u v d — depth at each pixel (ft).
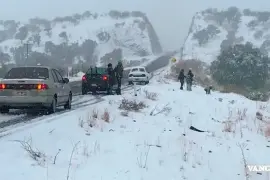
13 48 516.32
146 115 47.09
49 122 34.88
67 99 49.42
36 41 565.94
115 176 24.25
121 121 40.83
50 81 42.86
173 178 26.50
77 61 515.50
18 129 32.42
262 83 165.89
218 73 168.96
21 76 42.68
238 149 36.45
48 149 26.43
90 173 23.84
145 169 26.61
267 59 170.30
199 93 84.48
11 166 22.06
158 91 76.38
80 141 29.94
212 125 45.93
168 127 41.37
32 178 21.09
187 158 31.07
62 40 583.58
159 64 332.19
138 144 32.30
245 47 173.27
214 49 523.29
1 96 40.88
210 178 28.25
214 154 33.88
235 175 29.81
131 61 421.59
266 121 52.08
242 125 47.52
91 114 39.93
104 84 72.02
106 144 30.42
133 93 70.90
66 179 22.00
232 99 76.64
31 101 40.86
